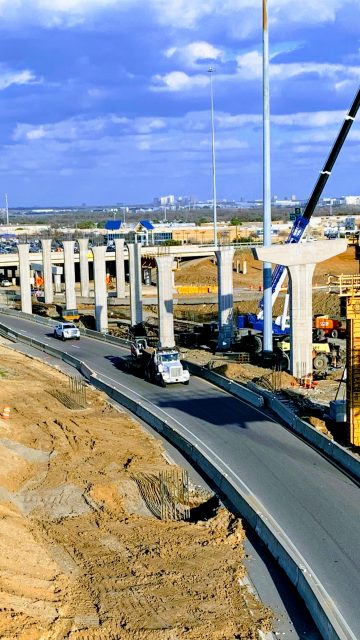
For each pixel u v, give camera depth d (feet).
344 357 163.63
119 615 58.75
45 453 100.58
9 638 53.11
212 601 61.82
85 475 91.66
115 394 138.72
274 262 146.41
